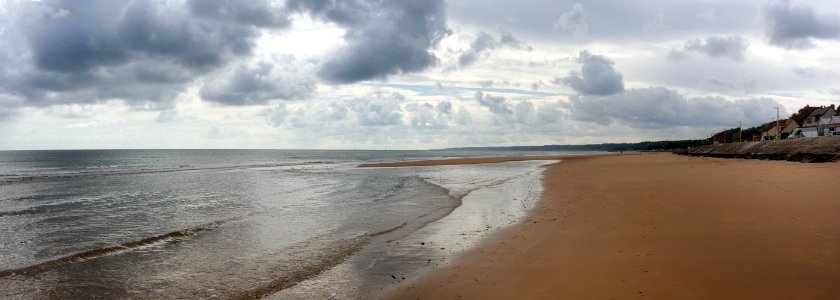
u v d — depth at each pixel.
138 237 13.63
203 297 8.15
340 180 35.56
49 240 13.35
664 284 7.20
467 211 17.20
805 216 11.72
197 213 18.30
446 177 36.44
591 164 53.22
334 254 10.95
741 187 19.02
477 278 8.42
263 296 8.12
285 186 30.58
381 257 10.53
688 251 9.10
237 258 10.74
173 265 10.20
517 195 21.98
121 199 23.69
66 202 22.59
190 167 64.44
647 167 41.12
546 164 58.66
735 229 10.80
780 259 8.12
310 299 7.88
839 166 31.41
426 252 10.84
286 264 10.16
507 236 12.17
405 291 7.98
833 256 8.13
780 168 31.62
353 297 7.87
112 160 95.69
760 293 6.56
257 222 15.58
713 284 7.05
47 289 8.66
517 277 8.28
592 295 6.95
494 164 61.47
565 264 8.88
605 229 12.02
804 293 6.47
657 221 12.54
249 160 98.31
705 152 80.56
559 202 18.44
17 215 18.31
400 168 54.31
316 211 18.08
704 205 14.65
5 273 9.68
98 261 10.60
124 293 8.41
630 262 8.62
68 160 94.81
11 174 47.69
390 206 19.19
